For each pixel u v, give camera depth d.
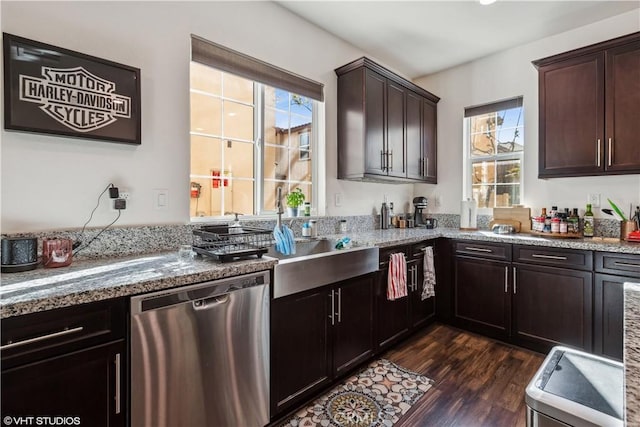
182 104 1.95
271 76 2.41
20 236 1.40
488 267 2.69
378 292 2.29
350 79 2.77
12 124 1.39
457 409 1.77
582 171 2.43
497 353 2.42
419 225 3.54
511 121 3.18
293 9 2.47
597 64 2.36
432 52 3.15
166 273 1.29
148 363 1.20
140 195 1.79
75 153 1.58
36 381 1.00
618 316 2.09
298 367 1.73
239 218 2.26
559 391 0.74
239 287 1.46
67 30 1.56
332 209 2.88
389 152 2.90
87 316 1.09
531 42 2.96
